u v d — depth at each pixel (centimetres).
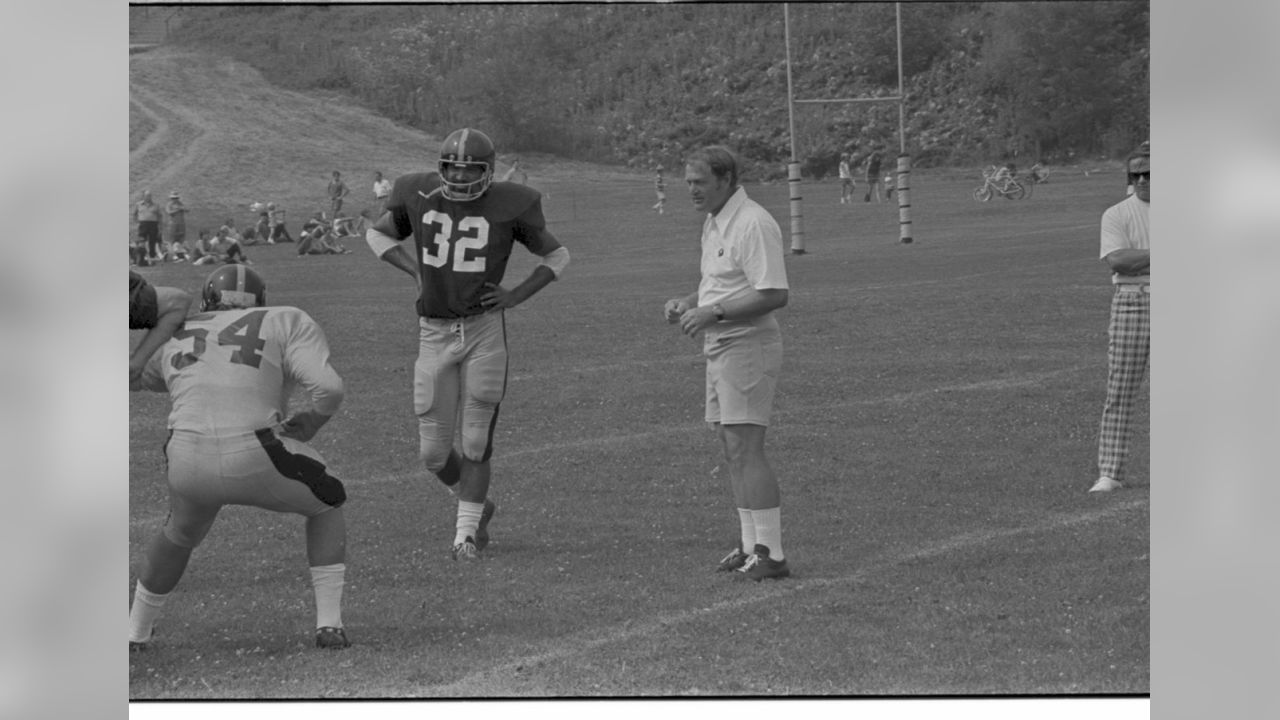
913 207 5659
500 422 1973
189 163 6819
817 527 1389
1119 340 1508
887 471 1633
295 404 2078
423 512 1500
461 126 7281
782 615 1111
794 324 2778
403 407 2078
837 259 3975
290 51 8050
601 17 7519
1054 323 2697
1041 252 3900
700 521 1432
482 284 1317
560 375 2311
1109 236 1502
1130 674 984
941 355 2417
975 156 7225
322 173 6812
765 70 7556
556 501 1530
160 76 7944
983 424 1888
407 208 1348
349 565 1288
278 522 1451
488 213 1327
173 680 988
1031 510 1442
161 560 1025
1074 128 7288
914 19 7706
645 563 1275
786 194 6525
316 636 1055
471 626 1100
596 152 6969
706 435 1861
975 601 1137
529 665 1013
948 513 1436
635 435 1872
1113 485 1519
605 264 4062
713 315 1179
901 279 3422
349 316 2988
